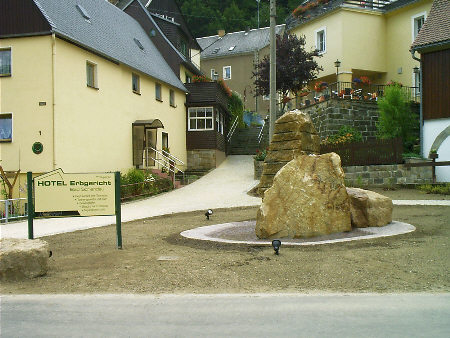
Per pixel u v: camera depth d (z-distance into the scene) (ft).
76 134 62.95
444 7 73.00
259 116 152.05
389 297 17.51
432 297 17.40
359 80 90.38
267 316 15.66
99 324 15.35
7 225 45.96
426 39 70.23
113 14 93.86
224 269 22.06
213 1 202.80
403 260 22.75
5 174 57.47
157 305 17.25
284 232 28.84
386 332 13.93
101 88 69.62
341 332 13.99
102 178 28.40
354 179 64.80
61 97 59.77
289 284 19.60
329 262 22.65
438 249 24.93
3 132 60.08
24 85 59.36
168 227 38.78
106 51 70.90
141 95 82.94
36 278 21.63
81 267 23.58
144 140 82.17
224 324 14.99
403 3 93.97
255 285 19.58
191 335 14.10
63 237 35.63
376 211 31.99
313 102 88.53
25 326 15.35
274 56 56.49
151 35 107.04
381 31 97.60
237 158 111.96
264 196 30.17
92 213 28.27
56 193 28.07
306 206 28.76
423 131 71.41
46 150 58.59
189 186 77.82
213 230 34.04
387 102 74.23
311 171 29.63
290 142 34.47
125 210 55.83
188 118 102.99
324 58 99.66
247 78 173.68
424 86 71.51
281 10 188.55
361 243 26.73
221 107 105.91
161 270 22.18
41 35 58.85
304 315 15.66
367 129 81.10
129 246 29.35
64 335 14.44
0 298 18.70
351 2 95.14
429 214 40.50
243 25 196.34
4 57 60.70
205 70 181.47
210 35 196.85
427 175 63.05
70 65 61.98
